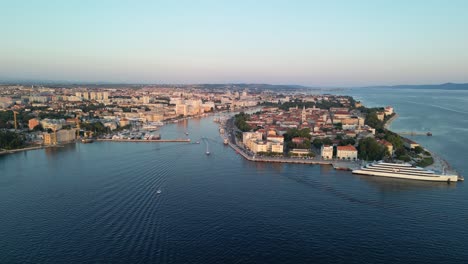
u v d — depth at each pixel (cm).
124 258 19362
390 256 19988
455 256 19925
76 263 18850
